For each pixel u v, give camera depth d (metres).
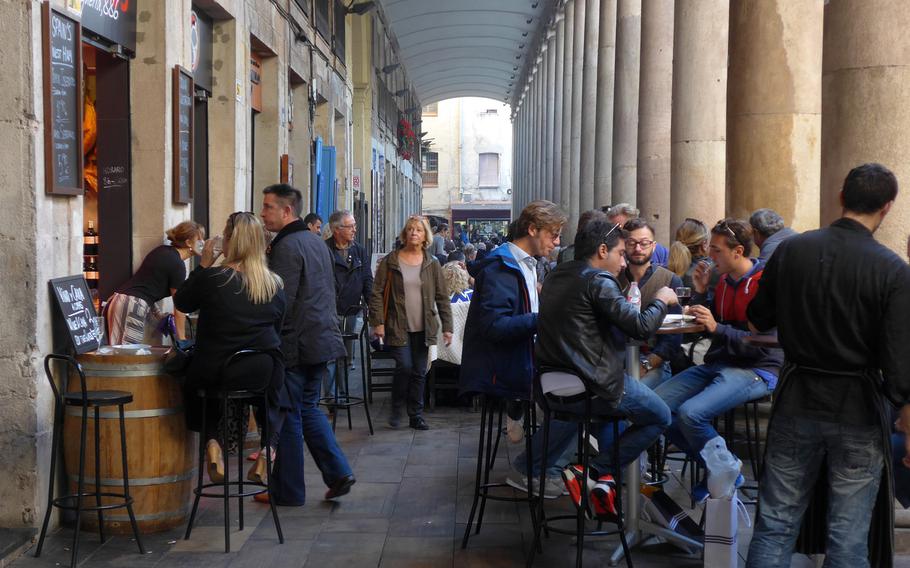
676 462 7.82
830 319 3.95
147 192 8.44
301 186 16.77
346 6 22.62
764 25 7.55
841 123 5.38
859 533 4.00
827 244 4.00
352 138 24.42
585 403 4.96
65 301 5.77
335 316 6.51
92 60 8.32
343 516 6.17
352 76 24.86
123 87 8.38
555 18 31.56
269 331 5.75
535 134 39.38
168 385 5.72
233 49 11.35
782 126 7.57
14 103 5.45
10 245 5.46
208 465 5.74
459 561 5.33
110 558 5.29
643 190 12.98
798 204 7.59
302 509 6.33
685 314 5.94
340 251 9.95
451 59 44.16
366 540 5.68
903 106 5.25
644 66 13.00
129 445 5.63
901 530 5.23
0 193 5.45
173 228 7.99
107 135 8.41
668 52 12.88
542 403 5.20
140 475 5.66
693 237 7.81
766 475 4.18
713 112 10.12
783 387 4.11
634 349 5.47
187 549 5.47
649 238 6.52
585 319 4.95
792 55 7.54
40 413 5.54
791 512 4.14
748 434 6.26
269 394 5.81
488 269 5.67
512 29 38.25
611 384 4.93
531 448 5.47
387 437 8.66
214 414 5.91
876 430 3.95
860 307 3.90
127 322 7.46
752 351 5.56
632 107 16.08
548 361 5.06
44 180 5.62
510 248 5.70
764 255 6.24
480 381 5.59
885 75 5.25
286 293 6.24
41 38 5.60
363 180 25.91
